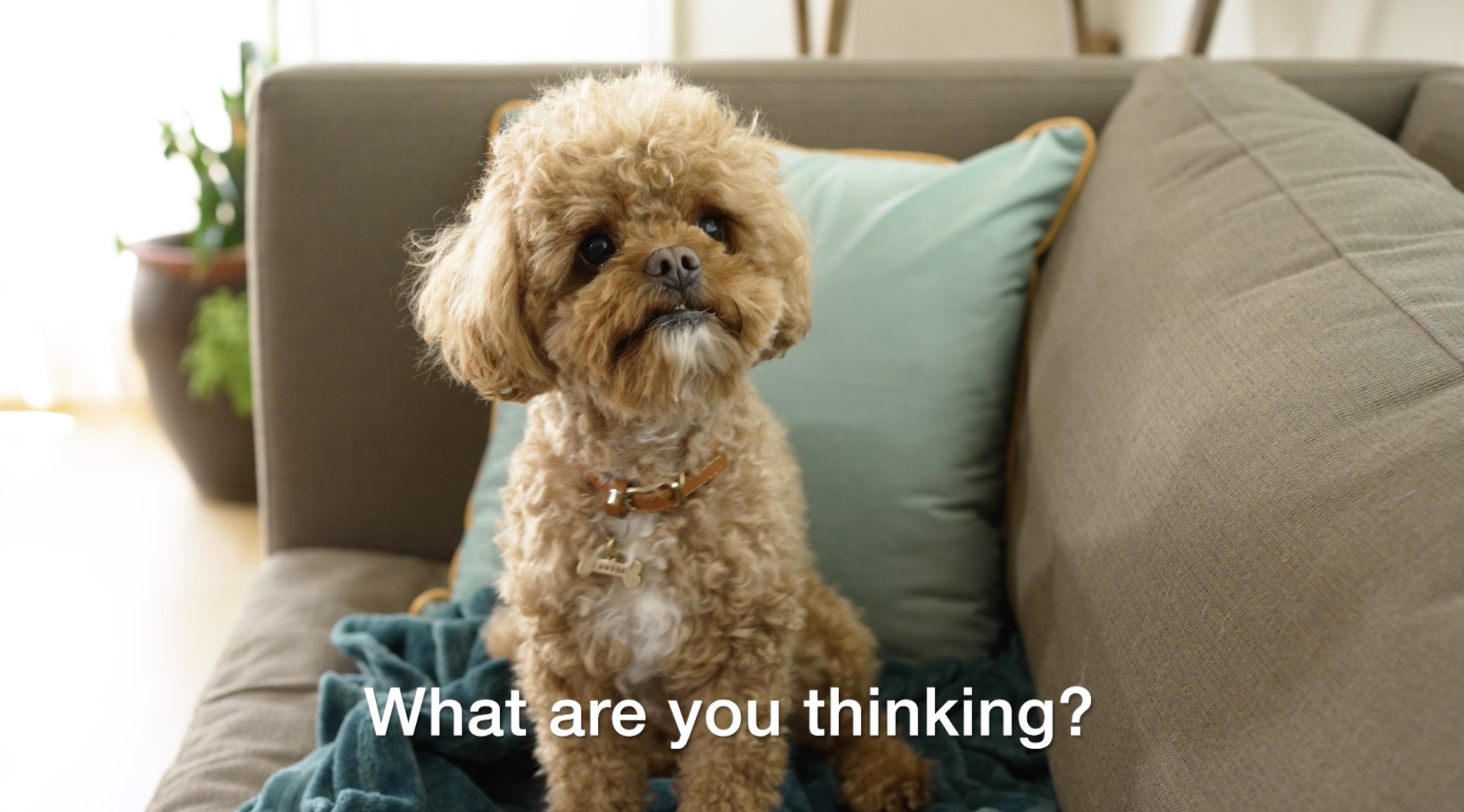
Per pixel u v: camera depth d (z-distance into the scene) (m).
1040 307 1.26
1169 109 1.19
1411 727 0.55
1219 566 0.74
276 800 0.99
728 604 0.95
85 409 2.85
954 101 1.42
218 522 2.34
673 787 1.07
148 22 2.56
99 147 2.63
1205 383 0.85
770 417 1.07
